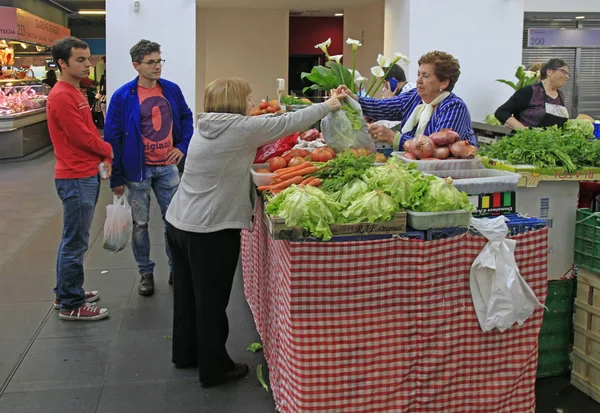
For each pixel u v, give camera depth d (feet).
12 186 31.22
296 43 46.50
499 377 9.41
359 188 8.93
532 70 25.98
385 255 8.70
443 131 10.90
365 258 8.63
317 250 8.48
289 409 9.15
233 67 41.73
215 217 10.32
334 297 8.67
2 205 26.84
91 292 15.70
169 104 15.15
